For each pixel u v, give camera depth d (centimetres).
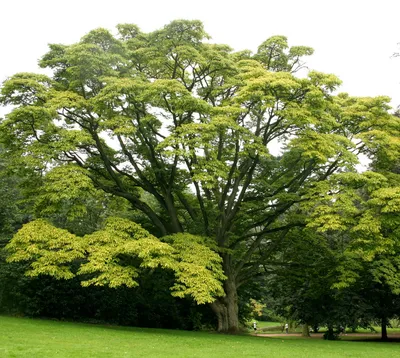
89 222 2930
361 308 2597
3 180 2897
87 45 1994
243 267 2694
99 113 2097
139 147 2400
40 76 2053
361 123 2161
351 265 2273
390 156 2097
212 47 2470
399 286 2412
